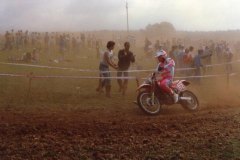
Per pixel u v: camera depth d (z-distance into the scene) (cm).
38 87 1564
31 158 670
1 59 2658
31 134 824
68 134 827
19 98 1302
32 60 2634
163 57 1125
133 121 969
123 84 1425
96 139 789
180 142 762
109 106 1197
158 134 834
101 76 1394
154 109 1088
